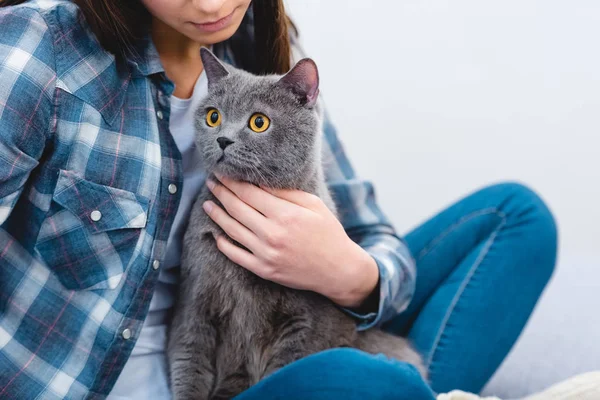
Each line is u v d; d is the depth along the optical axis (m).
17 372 1.35
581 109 2.74
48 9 1.33
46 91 1.28
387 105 2.76
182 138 1.56
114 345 1.34
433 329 1.77
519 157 2.80
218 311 1.47
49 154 1.32
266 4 1.66
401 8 2.70
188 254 1.49
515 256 1.77
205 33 1.40
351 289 1.49
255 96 1.42
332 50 2.71
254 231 1.43
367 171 2.80
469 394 1.52
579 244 2.84
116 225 1.36
